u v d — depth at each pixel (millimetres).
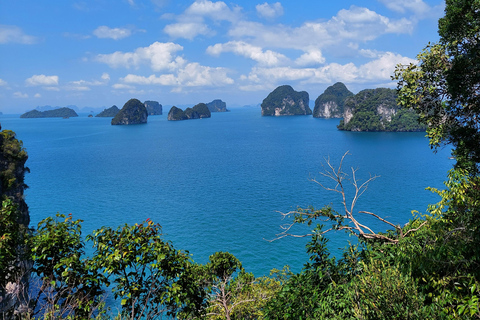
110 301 27594
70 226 8414
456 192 8273
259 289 22250
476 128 10117
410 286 5496
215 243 50531
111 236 8414
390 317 5270
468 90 9539
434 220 9000
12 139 54000
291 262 43906
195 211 67188
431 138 11641
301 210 9711
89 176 108875
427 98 11305
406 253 7625
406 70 11375
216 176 106938
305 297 8727
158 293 8602
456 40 10156
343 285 8164
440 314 5152
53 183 97938
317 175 103562
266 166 125188
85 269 7930
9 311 7328
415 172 104812
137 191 86438
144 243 8281
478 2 9016
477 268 5980
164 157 155875
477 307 4977
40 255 7832
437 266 6508
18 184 50875
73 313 7895
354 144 194750
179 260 8648
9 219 8078
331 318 7504
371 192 78438
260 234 53656
